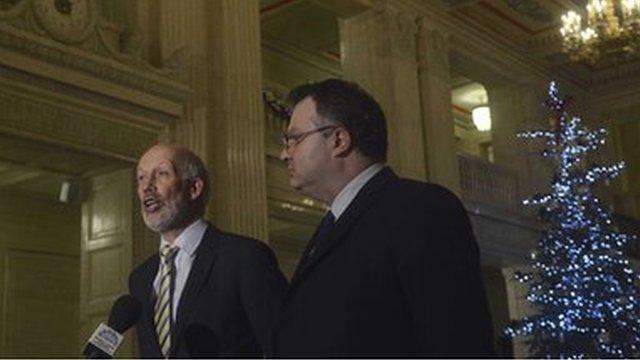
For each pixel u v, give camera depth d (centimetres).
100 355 239
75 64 693
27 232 984
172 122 799
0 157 701
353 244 181
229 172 831
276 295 257
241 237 275
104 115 727
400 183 187
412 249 168
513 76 1474
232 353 258
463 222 172
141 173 275
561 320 988
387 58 1173
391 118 1152
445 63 1293
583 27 1301
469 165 1333
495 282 1585
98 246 771
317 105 198
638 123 1606
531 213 1445
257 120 883
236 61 876
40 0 680
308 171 198
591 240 1003
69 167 749
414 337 172
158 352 261
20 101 655
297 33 1355
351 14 1188
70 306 1020
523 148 1465
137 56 770
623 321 976
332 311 177
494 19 1372
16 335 948
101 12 776
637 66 1575
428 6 1269
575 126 1064
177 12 841
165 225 273
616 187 1602
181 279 271
